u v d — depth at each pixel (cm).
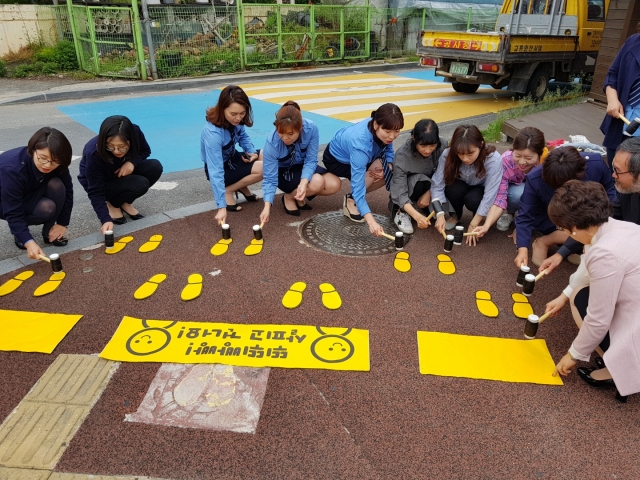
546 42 878
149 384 226
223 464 187
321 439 198
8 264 334
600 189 201
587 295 226
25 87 1027
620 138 374
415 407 213
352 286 303
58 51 1186
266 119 760
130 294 297
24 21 1262
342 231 381
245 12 1238
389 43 1555
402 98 936
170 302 288
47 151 297
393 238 343
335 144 393
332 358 241
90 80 1121
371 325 266
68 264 333
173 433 201
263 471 185
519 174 354
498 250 352
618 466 188
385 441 197
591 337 200
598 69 731
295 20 1336
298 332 259
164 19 1132
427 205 384
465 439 198
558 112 691
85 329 265
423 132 323
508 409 213
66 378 230
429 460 189
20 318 273
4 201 307
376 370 234
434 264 331
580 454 192
